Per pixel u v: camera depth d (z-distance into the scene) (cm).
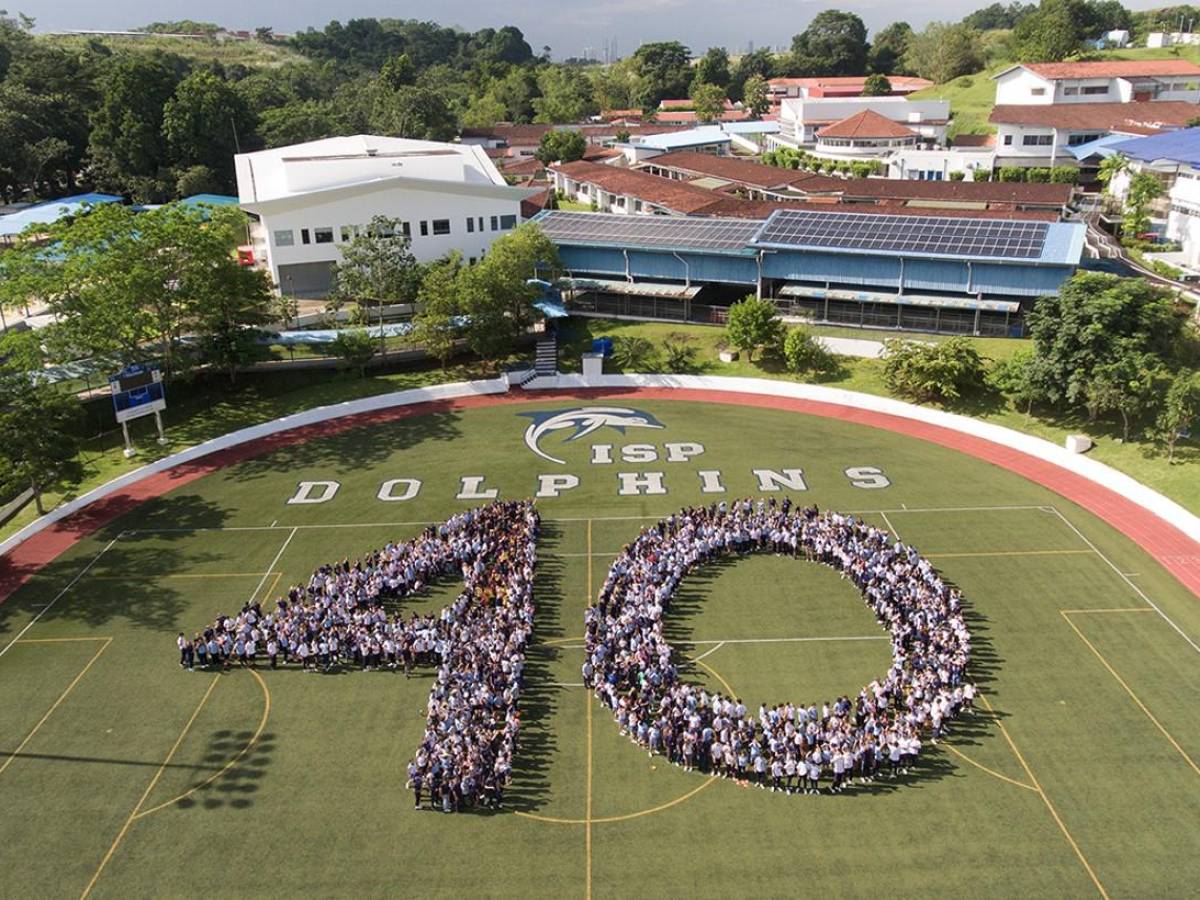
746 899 3059
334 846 3309
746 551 5275
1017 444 6688
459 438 7112
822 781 3591
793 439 6956
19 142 13538
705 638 4478
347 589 4703
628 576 4766
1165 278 8819
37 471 5694
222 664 4388
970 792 3503
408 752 3778
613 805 3481
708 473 6388
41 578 5234
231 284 7575
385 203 9738
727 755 3578
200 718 4016
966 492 6009
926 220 8744
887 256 8250
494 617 4478
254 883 3158
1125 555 5194
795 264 8694
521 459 6694
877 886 3095
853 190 12412
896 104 17138
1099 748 3712
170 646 4559
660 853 3253
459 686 3947
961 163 14425
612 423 7344
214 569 5272
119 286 6969
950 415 7119
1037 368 6606
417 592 4919
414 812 3462
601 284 9312
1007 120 14125
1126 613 4638
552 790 3559
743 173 13850
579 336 8988
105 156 14412
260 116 16550
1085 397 6431
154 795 3578
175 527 5797
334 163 10075
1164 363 6331
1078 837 3281
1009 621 4575
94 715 4056
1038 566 5091
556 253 8950
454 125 18450
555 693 4116
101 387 7644
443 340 8050
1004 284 8000
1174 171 10975
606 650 4194
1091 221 11200
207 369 8056
